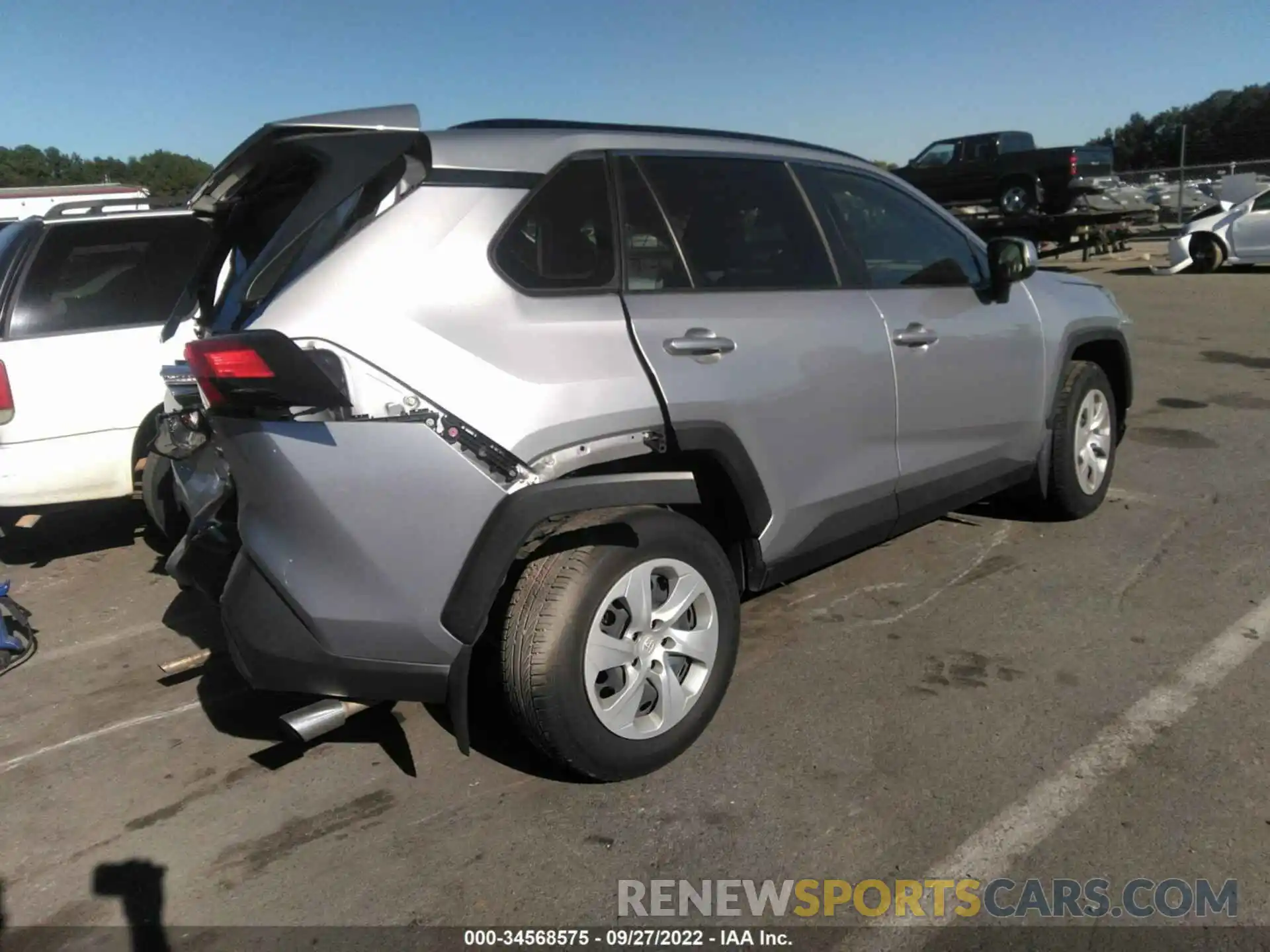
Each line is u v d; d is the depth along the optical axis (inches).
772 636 161.9
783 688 145.3
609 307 121.3
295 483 106.2
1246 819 111.7
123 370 200.4
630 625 120.0
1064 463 197.9
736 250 138.8
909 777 122.4
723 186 140.6
